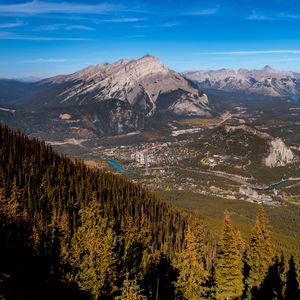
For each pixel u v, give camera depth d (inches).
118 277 3097.9
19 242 3228.3
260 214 3878.0
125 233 3956.7
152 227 5698.8
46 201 5364.2
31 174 5851.4
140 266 3472.0
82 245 3346.5
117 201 6058.1
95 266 3058.6
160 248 4921.3
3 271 2810.0
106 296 2979.8
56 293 2906.0
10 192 5004.9
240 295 3412.9
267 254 3769.7
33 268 3034.0
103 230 3656.5
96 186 6540.4
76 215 5049.2
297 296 3472.0
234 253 3405.5
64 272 3068.4
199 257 3166.8
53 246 3380.9
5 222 3334.2
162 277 3437.5
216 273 3408.0
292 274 3526.1
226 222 3513.8
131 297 2851.9
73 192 5954.7
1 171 5378.9
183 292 3070.9
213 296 3339.1
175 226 6107.3
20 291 2667.3
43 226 3954.2
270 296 3521.2
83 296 2935.5
